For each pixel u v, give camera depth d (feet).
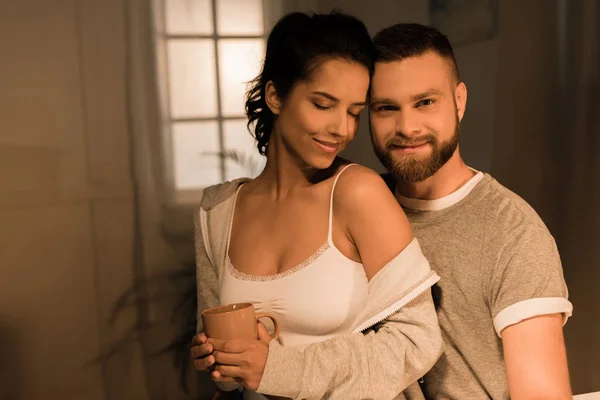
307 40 3.18
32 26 4.21
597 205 5.52
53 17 4.25
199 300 3.97
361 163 4.97
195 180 4.67
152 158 4.55
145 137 4.52
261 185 3.71
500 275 3.35
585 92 5.35
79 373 4.57
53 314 4.46
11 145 4.25
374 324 3.33
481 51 5.07
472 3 5.01
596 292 5.65
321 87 3.14
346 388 3.01
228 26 4.62
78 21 4.29
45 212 4.36
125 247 4.57
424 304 3.23
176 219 4.67
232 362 2.91
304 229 3.35
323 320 3.22
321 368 2.98
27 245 4.35
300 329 3.28
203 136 4.66
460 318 3.54
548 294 3.19
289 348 3.06
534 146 5.30
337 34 3.15
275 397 3.38
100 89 4.38
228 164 4.75
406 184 3.76
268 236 3.49
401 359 3.07
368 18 4.82
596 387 5.75
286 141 3.39
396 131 3.46
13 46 4.19
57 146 4.34
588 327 5.69
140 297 4.65
